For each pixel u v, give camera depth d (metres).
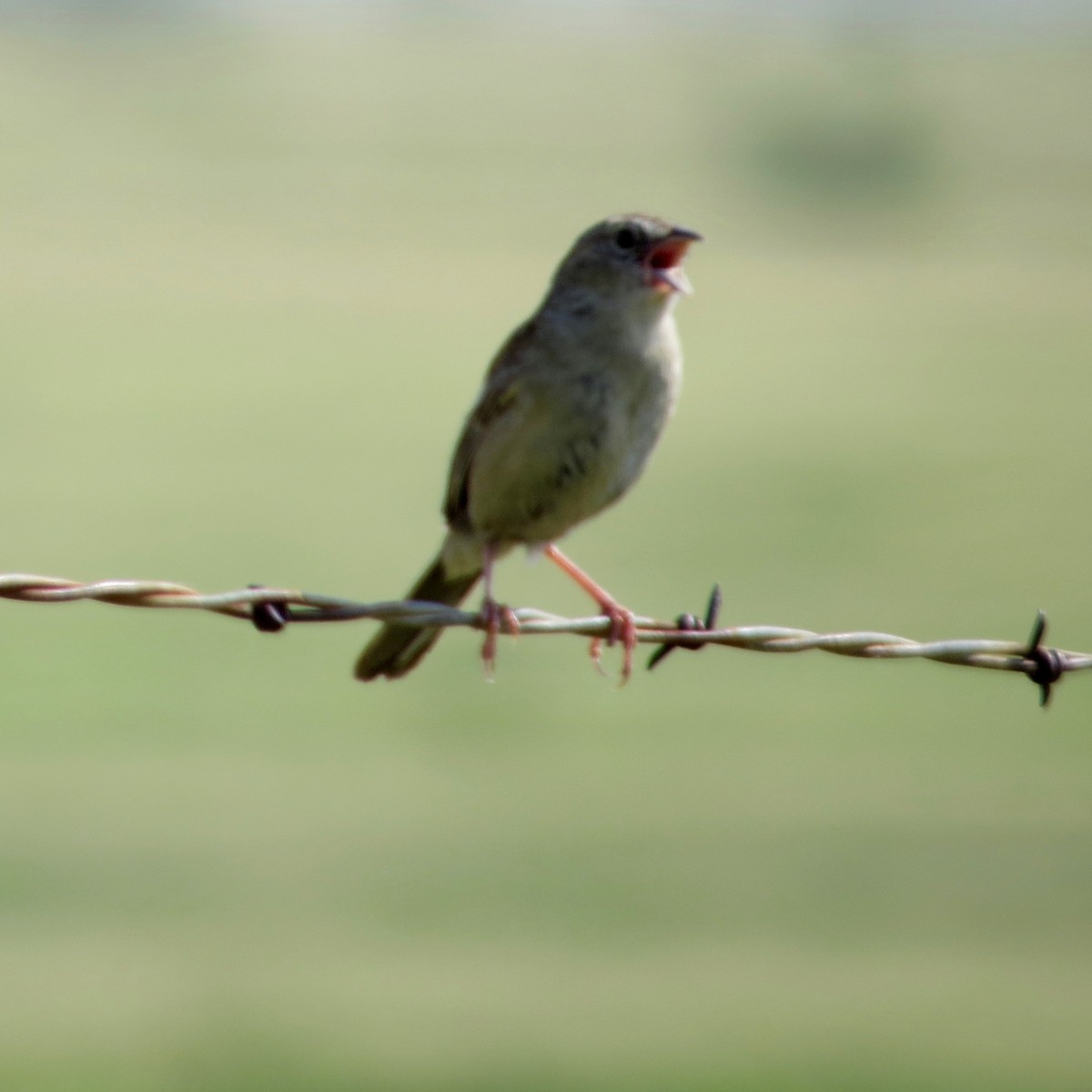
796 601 22.38
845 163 85.25
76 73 94.88
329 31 114.56
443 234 65.38
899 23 141.75
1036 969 11.29
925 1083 9.52
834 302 56.19
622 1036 10.19
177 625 21.62
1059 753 16.59
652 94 104.62
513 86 102.62
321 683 19.25
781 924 12.40
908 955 11.70
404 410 37.38
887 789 15.30
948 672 20.09
